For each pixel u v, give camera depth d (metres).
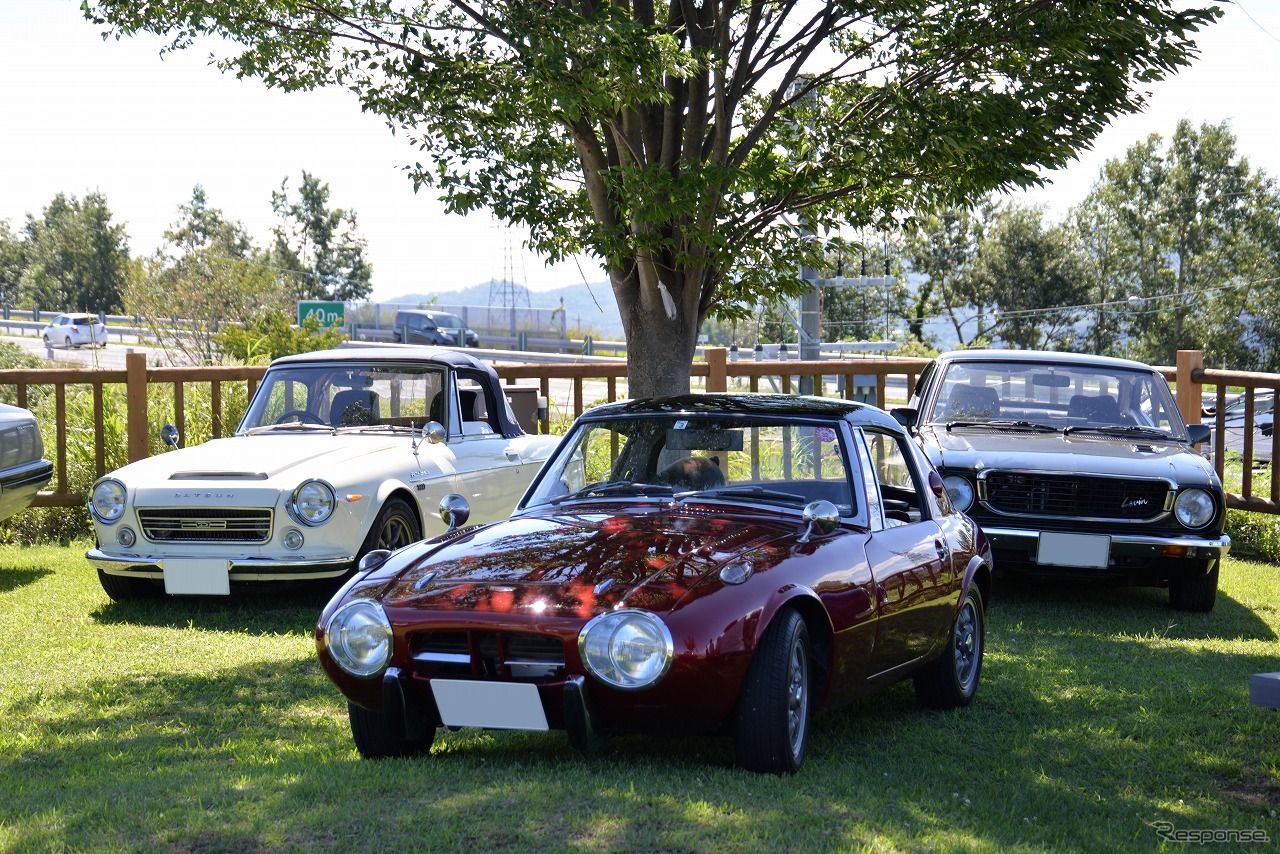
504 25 8.56
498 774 4.71
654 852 3.85
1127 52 8.49
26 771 5.08
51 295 109.88
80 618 8.34
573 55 8.21
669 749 5.22
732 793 4.42
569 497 5.84
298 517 8.20
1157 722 6.02
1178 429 9.80
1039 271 72.62
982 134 8.64
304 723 5.89
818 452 5.69
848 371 13.27
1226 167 70.25
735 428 5.82
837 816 4.26
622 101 8.62
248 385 13.16
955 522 6.55
